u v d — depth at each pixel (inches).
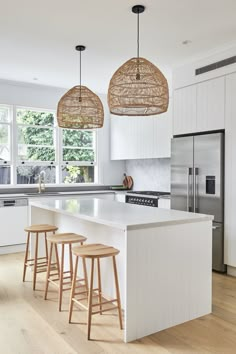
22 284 150.0
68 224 163.0
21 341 99.2
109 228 129.6
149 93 104.3
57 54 170.7
